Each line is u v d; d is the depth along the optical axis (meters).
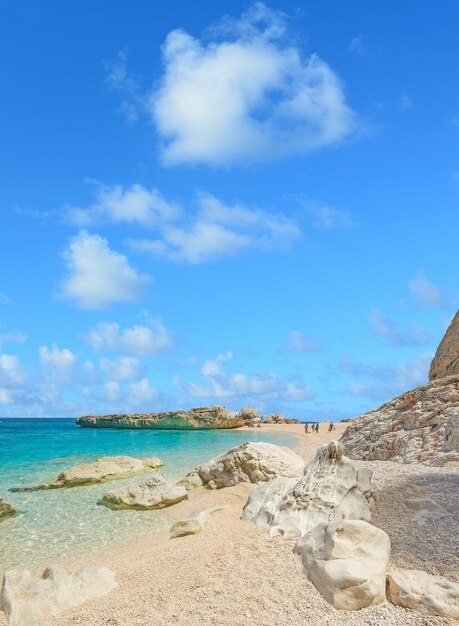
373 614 8.07
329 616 8.04
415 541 10.63
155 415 89.94
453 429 18.58
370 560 9.03
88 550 14.27
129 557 12.42
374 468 17.41
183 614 8.34
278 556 10.44
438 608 7.92
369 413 24.88
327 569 8.82
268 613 8.21
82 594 9.69
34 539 15.42
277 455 21.25
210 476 21.89
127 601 9.07
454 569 9.23
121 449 43.16
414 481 15.07
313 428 67.62
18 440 57.88
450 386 21.05
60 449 44.06
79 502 20.42
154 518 17.66
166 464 31.11
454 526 11.20
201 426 83.81
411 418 21.20
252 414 89.19
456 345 26.55
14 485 24.58
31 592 9.72
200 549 11.68
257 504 14.52
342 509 12.60
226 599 8.76
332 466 14.00
